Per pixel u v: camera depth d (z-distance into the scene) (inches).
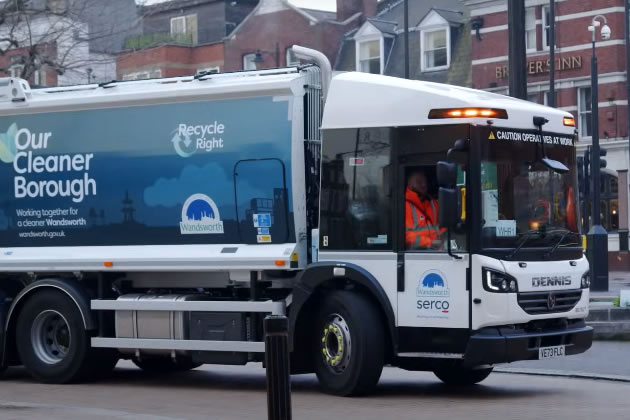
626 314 799.7
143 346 587.5
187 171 582.9
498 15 2106.3
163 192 590.2
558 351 527.2
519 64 713.0
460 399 526.9
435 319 512.7
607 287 1256.2
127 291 616.7
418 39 2260.1
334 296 534.0
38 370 615.5
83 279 620.1
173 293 599.2
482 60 2128.4
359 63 2336.4
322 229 542.0
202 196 577.9
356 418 466.9
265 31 2443.4
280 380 342.0
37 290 620.4
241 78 574.2
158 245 590.9
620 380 599.8
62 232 621.9
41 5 1545.3
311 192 559.5
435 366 551.8
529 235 523.2
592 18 1990.7
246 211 564.1
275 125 559.2
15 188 636.7
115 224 605.3
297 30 2407.7
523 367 656.4
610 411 484.7
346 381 527.2
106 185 608.4
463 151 509.4
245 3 2684.5
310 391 560.4
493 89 2111.2
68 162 621.0
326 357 538.0
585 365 661.9
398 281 521.0
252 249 560.7
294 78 555.2
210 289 598.5
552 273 527.5
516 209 521.0
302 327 550.6
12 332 636.7
